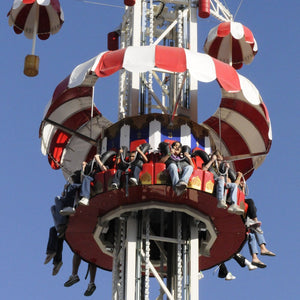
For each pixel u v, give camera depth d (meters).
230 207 26.77
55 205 28.12
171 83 30.98
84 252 29.95
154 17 32.41
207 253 29.81
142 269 30.30
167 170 26.39
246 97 27.62
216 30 31.86
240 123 30.97
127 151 27.72
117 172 26.64
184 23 31.75
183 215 28.19
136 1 31.52
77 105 30.48
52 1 30.19
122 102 31.36
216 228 28.48
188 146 27.17
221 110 30.70
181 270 27.97
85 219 28.25
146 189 26.67
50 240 28.55
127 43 31.97
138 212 27.94
